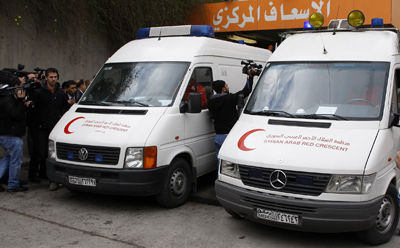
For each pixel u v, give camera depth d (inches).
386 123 175.6
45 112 263.3
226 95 236.1
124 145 204.7
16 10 331.3
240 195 173.9
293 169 161.3
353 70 195.9
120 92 241.9
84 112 236.8
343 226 155.2
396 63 197.9
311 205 156.6
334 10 415.8
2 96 240.8
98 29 412.2
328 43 215.6
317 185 157.9
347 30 225.9
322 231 159.8
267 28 453.4
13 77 249.0
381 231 172.4
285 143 173.0
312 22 232.8
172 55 249.6
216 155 265.6
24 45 343.9
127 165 205.3
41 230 192.2
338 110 183.9
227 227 197.3
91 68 409.7
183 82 235.6
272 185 165.2
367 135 168.9
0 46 326.0
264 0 450.3
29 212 218.2
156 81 239.3
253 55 321.4
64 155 221.9
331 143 166.7
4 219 206.8
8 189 255.3
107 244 176.4
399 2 387.5
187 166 235.6
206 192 260.8
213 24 483.2
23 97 237.5
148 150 206.2
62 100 272.1
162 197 218.7
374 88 186.5
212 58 264.5
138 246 174.6
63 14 356.5
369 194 154.9
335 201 155.6
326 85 195.8
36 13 349.7
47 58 363.6
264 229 194.5
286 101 199.0
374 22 237.6
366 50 202.4
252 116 200.2
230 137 194.2
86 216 212.7
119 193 207.8
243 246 174.7
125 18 406.3
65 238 182.7
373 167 156.0
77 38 390.9
